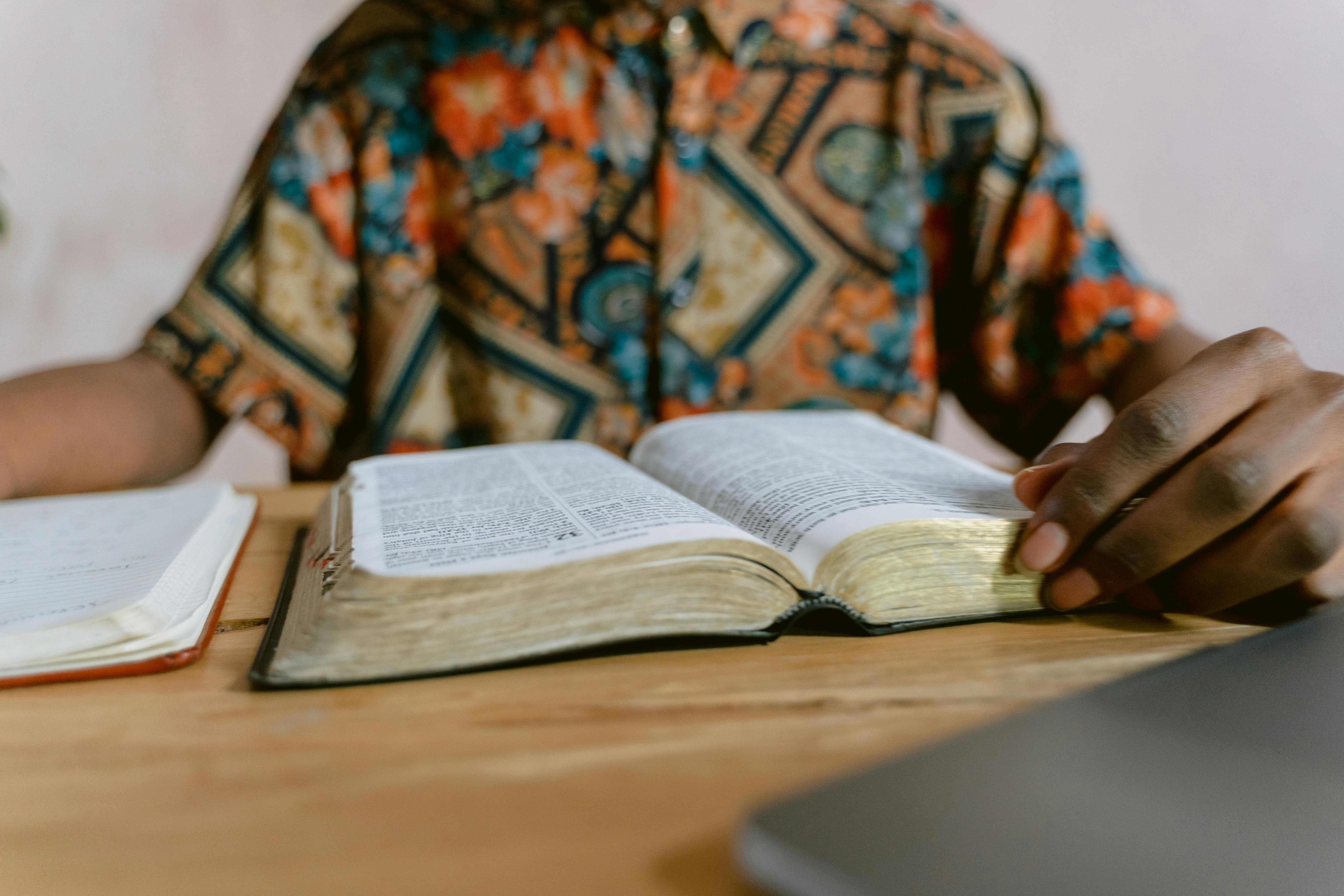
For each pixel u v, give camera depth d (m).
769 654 0.35
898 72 0.94
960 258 0.99
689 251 0.90
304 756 0.25
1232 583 0.38
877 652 0.35
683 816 0.22
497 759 0.25
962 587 0.39
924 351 0.95
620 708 0.29
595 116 0.89
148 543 0.44
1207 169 1.83
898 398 0.95
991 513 0.42
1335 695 0.26
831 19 0.94
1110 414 2.00
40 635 0.32
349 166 0.89
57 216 2.10
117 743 0.27
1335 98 1.74
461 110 0.89
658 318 0.91
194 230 2.19
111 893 0.19
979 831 0.18
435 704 0.29
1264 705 0.25
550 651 0.33
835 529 0.39
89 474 0.66
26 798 0.23
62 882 0.19
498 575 0.32
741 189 0.92
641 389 0.92
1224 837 0.18
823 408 0.95
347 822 0.22
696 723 0.27
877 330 0.94
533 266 0.90
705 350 0.92
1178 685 0.26
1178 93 1.81
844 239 0.94
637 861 0.20
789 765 0.24
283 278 0.86
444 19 0.89
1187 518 0.36
